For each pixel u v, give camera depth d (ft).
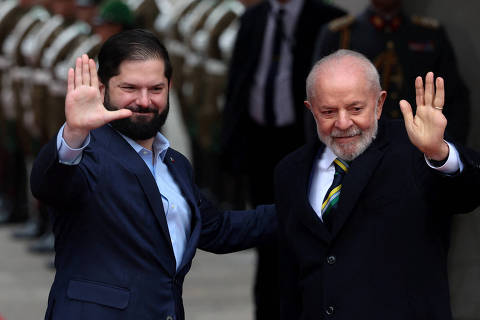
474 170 33.04
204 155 93.09
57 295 34.76
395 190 34.91
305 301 36.01
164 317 34.88
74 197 34.04
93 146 35.04
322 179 36.58
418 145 33.17
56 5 85.51
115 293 34.24
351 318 34.58
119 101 35.14
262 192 63.00
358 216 35.09
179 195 37.04
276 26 61.16
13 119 97.14
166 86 35.78
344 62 34.73
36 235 95.35
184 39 93.61
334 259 35.09
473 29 57.98
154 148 37.04
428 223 34.65
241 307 69.41
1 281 78.18
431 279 34.60
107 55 35.35
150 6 98.43
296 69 60.80
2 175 102.63
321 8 61.46
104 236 34.53
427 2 60.13
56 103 81.92
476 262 58.75
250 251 89.15
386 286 34.50
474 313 58.85
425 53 53.98
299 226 36.27
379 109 35.86
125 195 34.68
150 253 34.81
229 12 86.63
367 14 54.60
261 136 62.18
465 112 54.60
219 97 87.15
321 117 34.91
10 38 97.35
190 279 78.18
